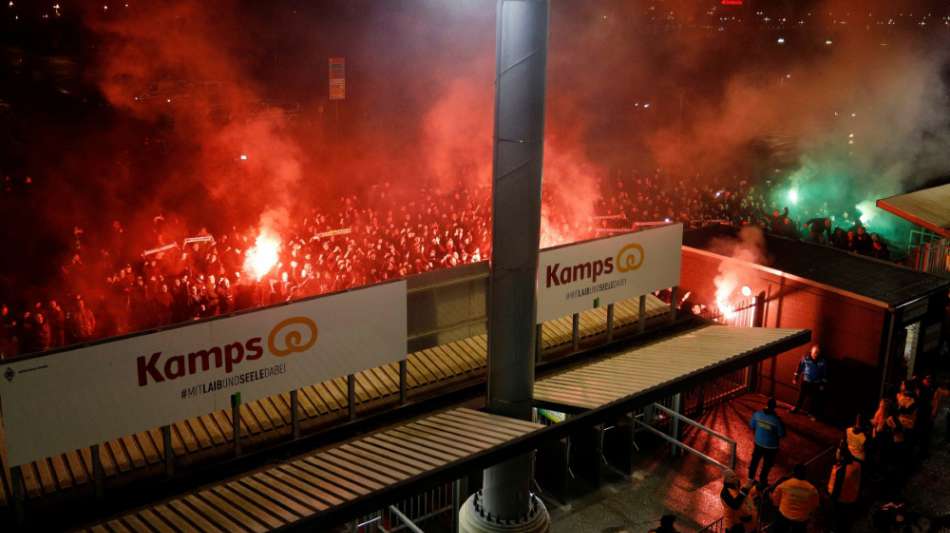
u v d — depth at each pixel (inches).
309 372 486.3
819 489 626.8
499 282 482.9
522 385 503.8
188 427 480.7
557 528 564.7
